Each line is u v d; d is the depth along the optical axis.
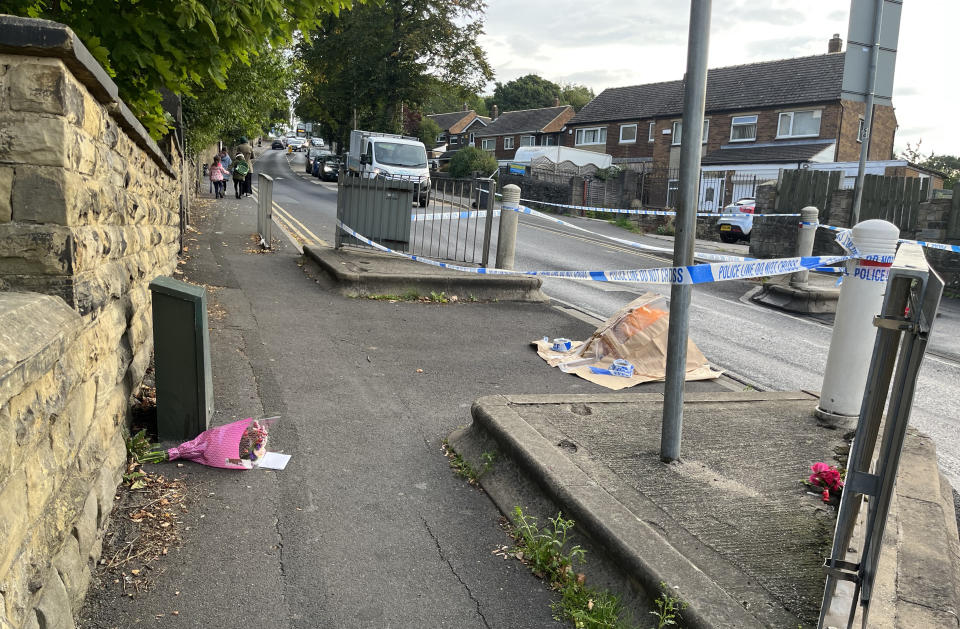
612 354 6.72
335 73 47.06
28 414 2.10
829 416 4.70
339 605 2.88
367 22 43.25
